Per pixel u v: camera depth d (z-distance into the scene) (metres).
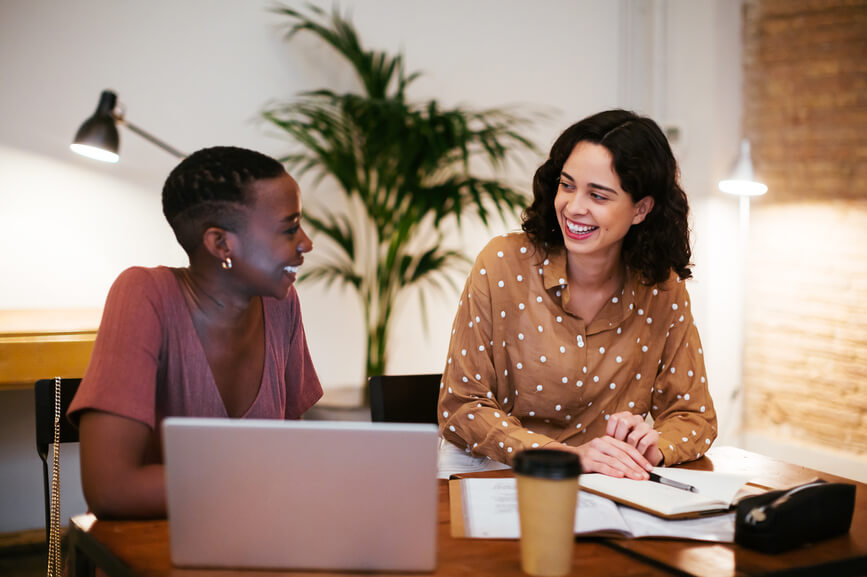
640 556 1.01
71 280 2.92
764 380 3.70
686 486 1.25
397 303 3.49
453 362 1.64
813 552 1.04
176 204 1.25
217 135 3.12
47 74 2.84
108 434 1.14
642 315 1.64
